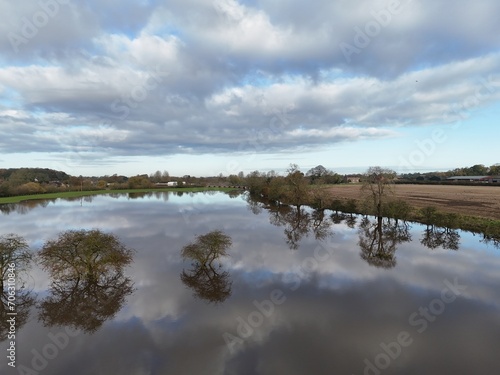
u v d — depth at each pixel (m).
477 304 17.27
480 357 12.55
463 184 108.38
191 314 16.48
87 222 46.38
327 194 60.56
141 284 20.81
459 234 35.81
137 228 41.00
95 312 16.84
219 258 26.33
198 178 178.25
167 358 12.66
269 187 79.00
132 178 141.50
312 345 13.53
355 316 16.08
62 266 20.30
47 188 113.50
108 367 12.09
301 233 37.91
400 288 19.72
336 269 23.67
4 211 62.53
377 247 30.62
